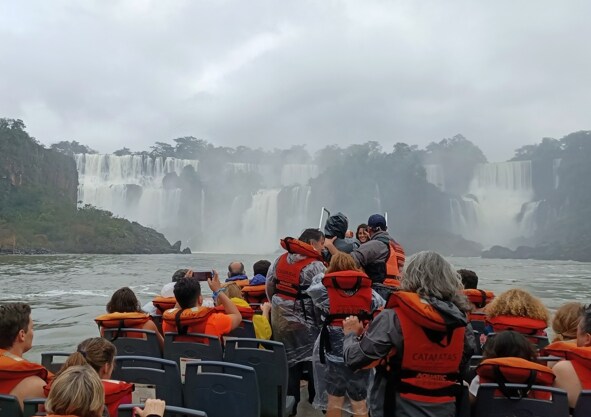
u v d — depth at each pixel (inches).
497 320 206.5
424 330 128.6
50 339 480.4
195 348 199.8
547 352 169.2
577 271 2674.7
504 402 141.6
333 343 185.9
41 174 5590.6
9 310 158.1
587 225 6018.7
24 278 1491.1
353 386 186.4
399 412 133.5
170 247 5408.5
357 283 182.2
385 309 137.4
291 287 225.0
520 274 2342.5
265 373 194.2
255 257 4372.5
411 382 132.0
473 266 3511.3
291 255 227.9
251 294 317.1
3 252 4328.3
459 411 140.2
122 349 214.1
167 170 6520.7
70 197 5821.9
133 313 222.8
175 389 171.6
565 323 186.2
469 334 139.8
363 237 284.2
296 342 226.4
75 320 611.8
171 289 279.9
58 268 2108.8
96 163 6333.7
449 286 131.6
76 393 115.7
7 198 5167.3
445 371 131.8
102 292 1026.7
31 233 4731.8
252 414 163.5
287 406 208.5
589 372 151.0
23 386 149.3
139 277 1563.7
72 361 147.0
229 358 196.4
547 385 149.6
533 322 201.8
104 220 5255.9
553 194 6811.0
